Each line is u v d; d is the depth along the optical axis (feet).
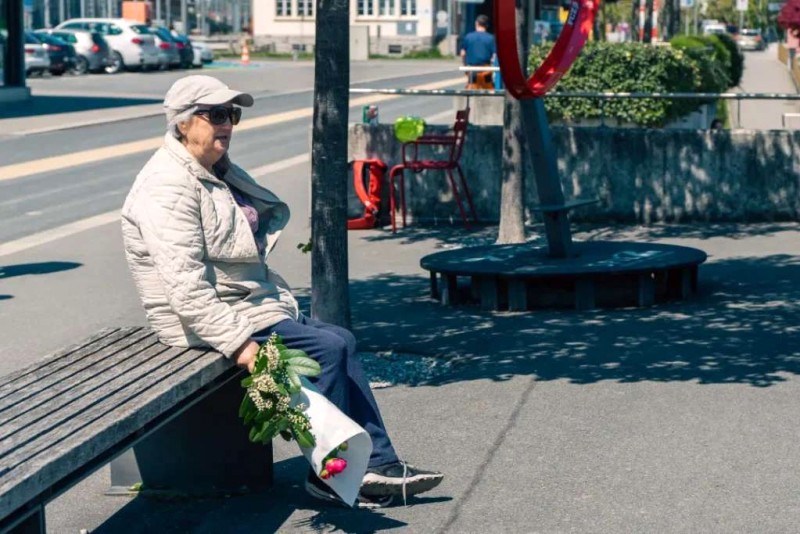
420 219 52.42
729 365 28.37
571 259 36.52
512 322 33.83
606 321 33.63
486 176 52.19
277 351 17.92
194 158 18.80
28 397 17.01
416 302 36.94
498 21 34.47
